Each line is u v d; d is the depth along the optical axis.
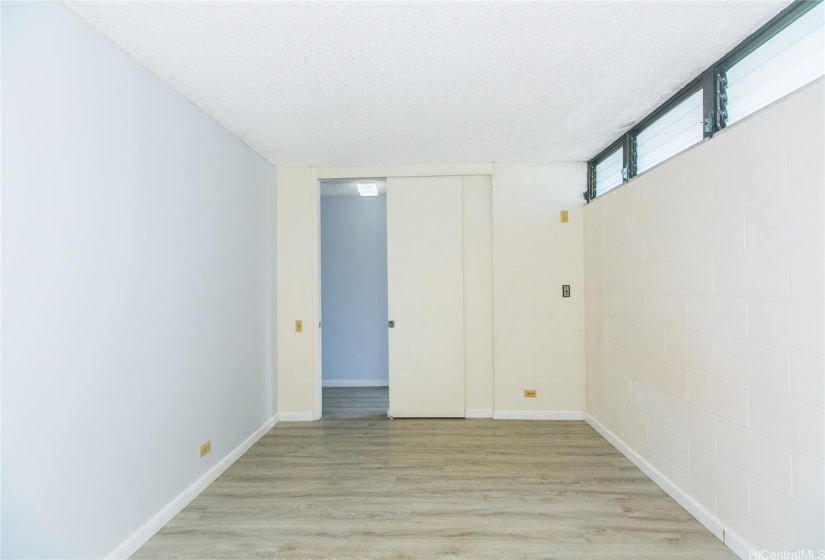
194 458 2.54
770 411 1.73
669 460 2.49
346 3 1.64
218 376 2.84
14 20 1.46
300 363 3.98
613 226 3.24
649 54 2.05
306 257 3.98
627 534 2.10
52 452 1.59
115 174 1.91
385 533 2.13
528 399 3.93
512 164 3.95
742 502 1.89
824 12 1.58
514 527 2.17
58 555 1.61
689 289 2.28
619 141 3.30
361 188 4.86
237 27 1.79
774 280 1.71
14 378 1.46
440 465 2.95
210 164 2.77
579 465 2.92
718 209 2.04
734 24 1.81
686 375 2.31
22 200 1.48
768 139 1.73
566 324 3.90
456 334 4.01
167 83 2.30
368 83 2.33
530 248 3.93
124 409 1.96
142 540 2.04
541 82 2.34
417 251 4.03
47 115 1.58
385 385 5.50
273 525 2.21
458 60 2.09
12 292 1.45
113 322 1.89
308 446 3.33
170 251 2.32
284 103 2.57
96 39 1.80
